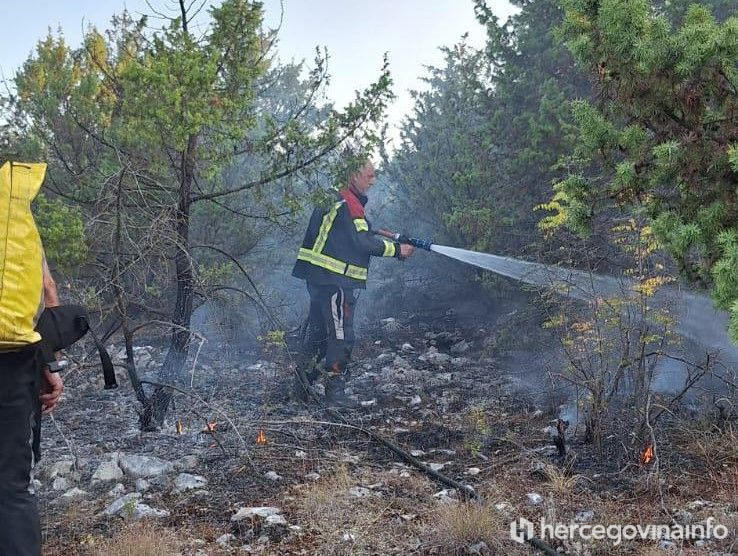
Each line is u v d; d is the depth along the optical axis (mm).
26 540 2840
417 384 7039
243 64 5641
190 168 5574
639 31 4062
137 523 3822
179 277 5582
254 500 4250
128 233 5203
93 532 3828
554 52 7691
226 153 5621
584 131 4457
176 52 5246
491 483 4449
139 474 4582
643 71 4031
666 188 4430
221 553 3578
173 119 5215
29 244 2855
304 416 5949
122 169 4969
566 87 7754
